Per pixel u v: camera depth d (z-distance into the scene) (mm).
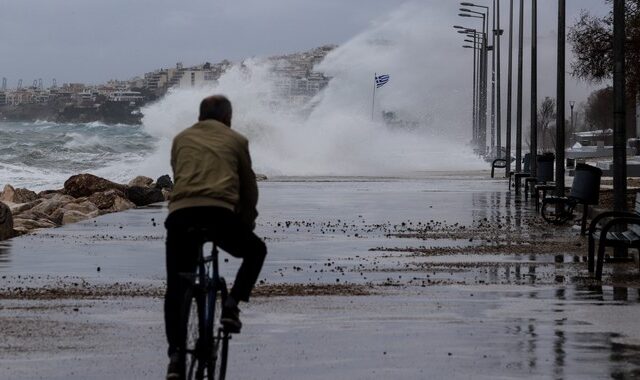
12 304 27500
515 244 44406
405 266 36656
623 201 39969
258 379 18844
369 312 26297
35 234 48969
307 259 38781
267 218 58094
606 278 33344
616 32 39656
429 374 19203
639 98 81250
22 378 18750
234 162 17406
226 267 35781
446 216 59969
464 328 23953
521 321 24922
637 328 23906
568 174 117938
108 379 18703
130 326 24062
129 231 50719
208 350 16812
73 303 27703
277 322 24750
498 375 19062
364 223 55062
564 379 18703
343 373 19344
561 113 60062
